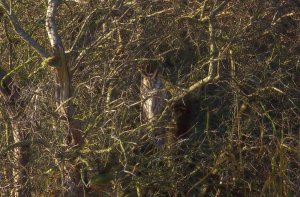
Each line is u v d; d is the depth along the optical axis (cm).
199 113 1484
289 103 1475
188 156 1395
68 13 1387
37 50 1154
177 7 1349
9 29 1397
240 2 1404
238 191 1496
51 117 1214
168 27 1341
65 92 1177
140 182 1331
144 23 1338
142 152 1395
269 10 1436
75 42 1231
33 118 1208
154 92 1287
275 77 1413
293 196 1421
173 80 1420
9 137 1310
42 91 1229
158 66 1344
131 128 1378
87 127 1258
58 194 1260
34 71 1253
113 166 1266
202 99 1462
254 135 1510
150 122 1292
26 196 1243
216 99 1501
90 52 1272
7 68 1412
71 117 1190
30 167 1240
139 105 1381
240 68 1416
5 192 1232
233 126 1420
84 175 1242
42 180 1235
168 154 1340
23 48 1392
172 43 1423
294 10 1466
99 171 1252
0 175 1239
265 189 1441
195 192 1464
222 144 1423
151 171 1332
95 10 1262
